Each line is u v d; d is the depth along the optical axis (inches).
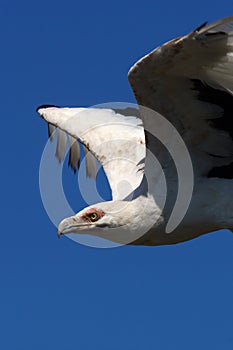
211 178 535.8
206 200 533.6
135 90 495.5
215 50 468.4
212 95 502.9
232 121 518.6
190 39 463.2
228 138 529.0
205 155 534.9
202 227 540.4
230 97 506.0
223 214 534.6
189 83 494.3
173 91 498.3
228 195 533.0
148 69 483.8
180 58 475.2
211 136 526.9
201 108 509.7
